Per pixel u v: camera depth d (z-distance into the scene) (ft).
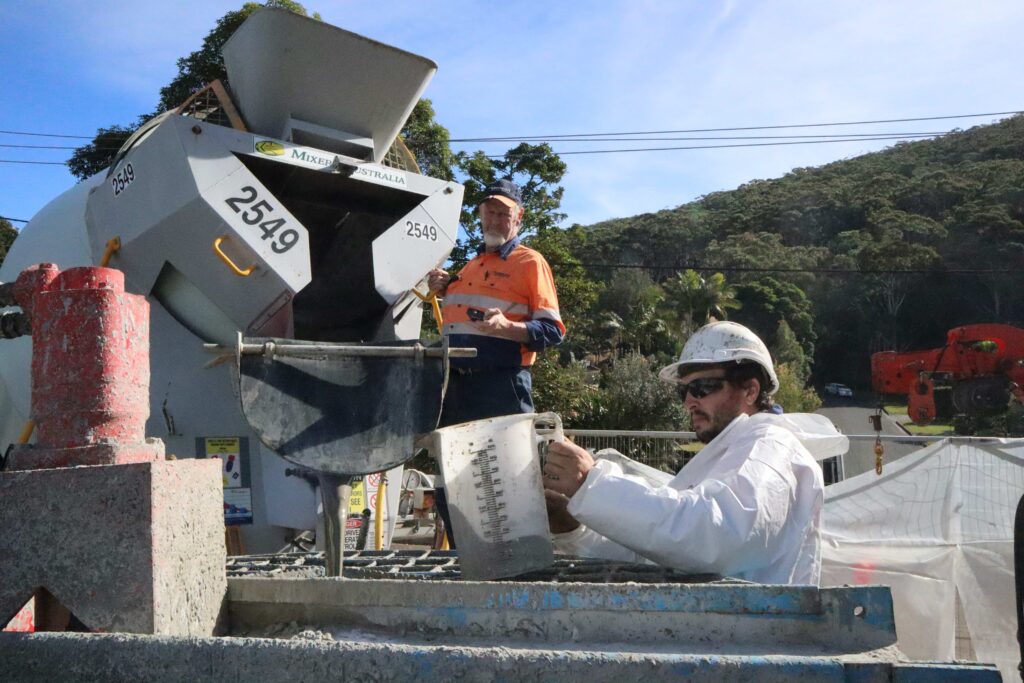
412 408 7.25
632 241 363.35
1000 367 91.25
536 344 11.62
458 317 12.14
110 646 4.67
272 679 4.39
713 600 5.10
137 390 5.94
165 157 12.89
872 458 55.36
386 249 14.49
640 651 4.98
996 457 16.69
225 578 5.99
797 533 7.43
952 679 4.05
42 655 4.75
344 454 6.82
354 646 4.36
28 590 5.37
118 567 5.25
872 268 309.42
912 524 16.46
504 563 7.14
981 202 334.85
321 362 7.18
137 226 13.20
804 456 7.89
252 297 12.88
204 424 13.20
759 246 338.75
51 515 5.39
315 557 8.92
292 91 14.02
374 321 15.57
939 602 15.87
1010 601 15.75
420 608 5.50
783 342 252.62
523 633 5.31
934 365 98.12
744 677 4.12
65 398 5.70
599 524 7.05
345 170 14.37
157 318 13.37
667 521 6.83
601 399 88.17
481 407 11.64
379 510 14.38
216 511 5.94
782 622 5.00
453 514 7.18
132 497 5.29
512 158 85.25
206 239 12.64
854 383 307.37
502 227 12.27
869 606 4.93
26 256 15.70
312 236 16.05
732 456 7.80
